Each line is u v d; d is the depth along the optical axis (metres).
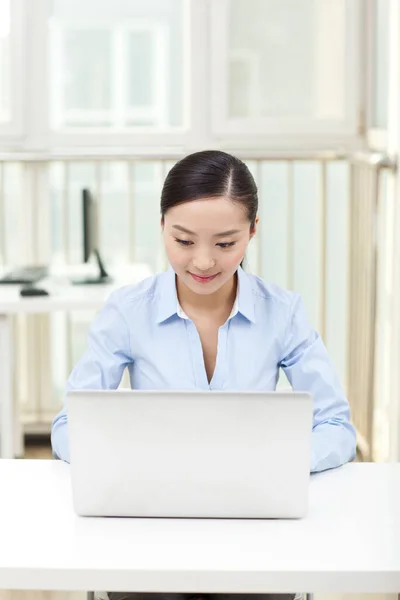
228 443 1.62
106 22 4.25
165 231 1.88
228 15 4.22
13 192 4.46
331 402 2.04
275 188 4.46
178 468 1.63
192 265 1.87
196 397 1.59
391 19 3.53
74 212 4.49
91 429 1.62
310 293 4.54
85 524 1.65
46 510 1.71
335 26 4.24
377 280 3.79
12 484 1.84
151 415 1.60
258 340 2.10
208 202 1.81
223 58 4.25
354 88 4.27
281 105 4.30
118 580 1.49
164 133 4.31
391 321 3.50
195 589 1.49
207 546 1.56
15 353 4.09
